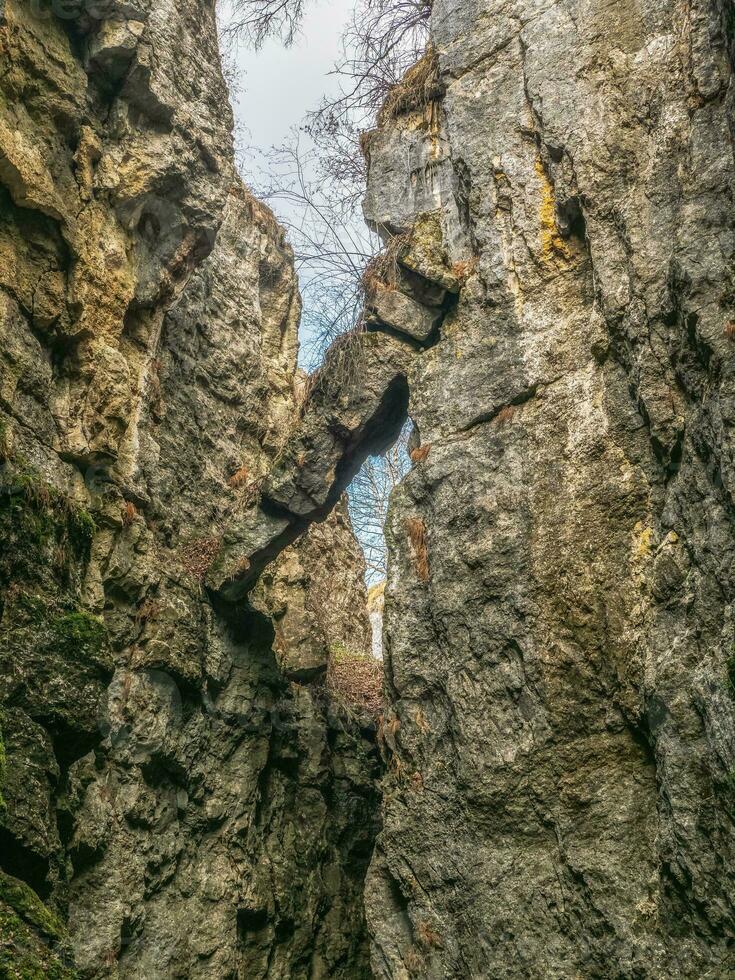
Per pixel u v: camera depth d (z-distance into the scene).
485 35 9.65
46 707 4.97
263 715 9.99
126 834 7.80
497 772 7.46
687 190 6.72
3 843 4.58
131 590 8.38
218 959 8.33
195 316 10.85
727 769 5.46
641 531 7.08
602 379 7.73
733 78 6.23
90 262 7.77
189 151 8.95
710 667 5.73
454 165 9.41
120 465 8.48
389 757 8.45
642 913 6.29
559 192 8.27
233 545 9.63
